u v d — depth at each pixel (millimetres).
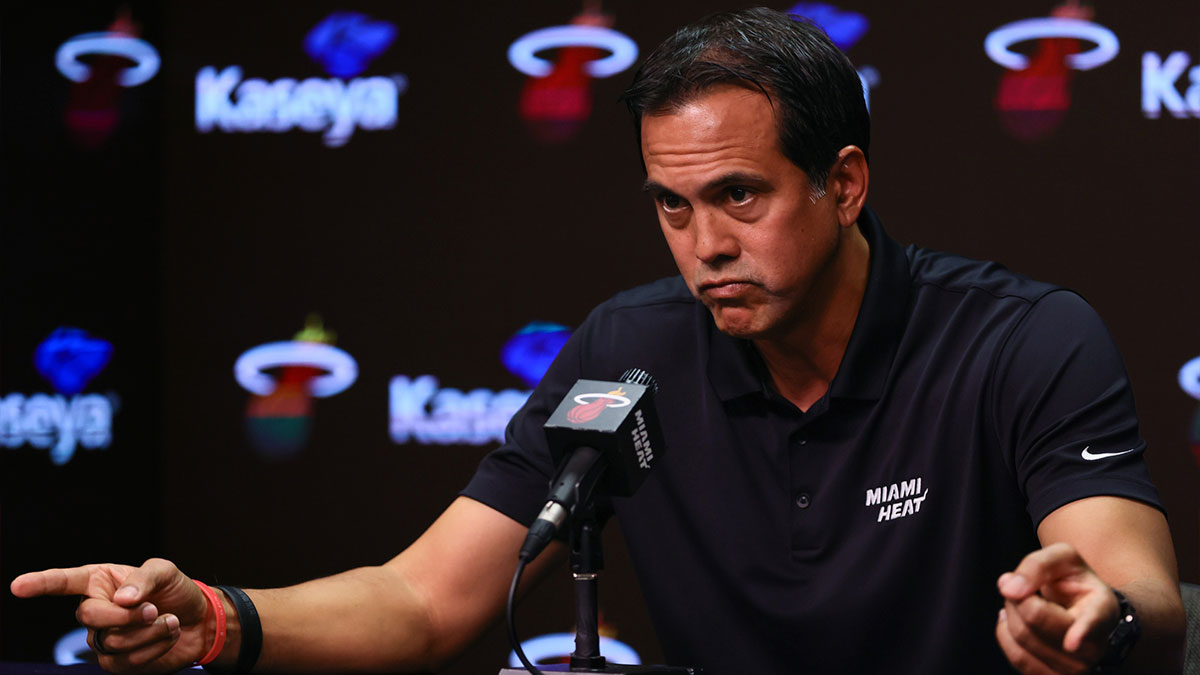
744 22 4406
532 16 12297
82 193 12273
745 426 5148
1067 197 11258
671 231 4465
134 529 12555
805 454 5008
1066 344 4617
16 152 11695
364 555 12516
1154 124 11102
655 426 4121
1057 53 11289
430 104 12461
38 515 11648
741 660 5078
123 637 4191
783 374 5066
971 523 4727
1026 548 4781
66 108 12227
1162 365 11078
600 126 12203
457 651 5199
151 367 12789
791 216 4309
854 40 11586
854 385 4898
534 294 12281
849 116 4473
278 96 12688
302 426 12633
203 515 12711
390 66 12516
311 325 12641
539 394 5672
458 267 12414
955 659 4750
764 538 5031
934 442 4805
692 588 5191
